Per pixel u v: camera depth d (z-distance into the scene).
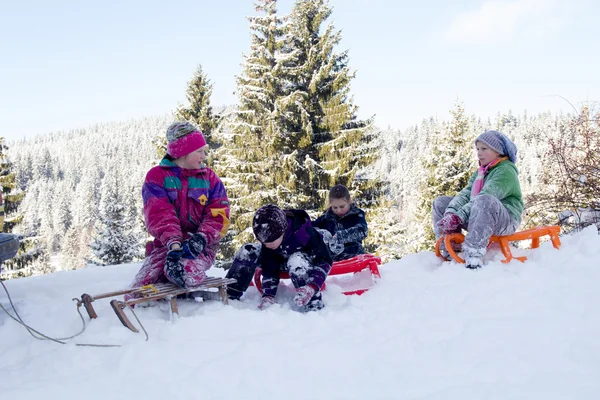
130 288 3.00
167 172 3.13
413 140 94.56
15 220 20.59
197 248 2.88
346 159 16.42
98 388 1.82
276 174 16.84
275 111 17.14
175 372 1.94
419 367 1.94
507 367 1.90
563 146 7.47
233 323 2.49
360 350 2.14
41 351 2.26
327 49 17.55
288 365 1.99
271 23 18.44
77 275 3.88
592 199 7.23
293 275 2.96
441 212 4.14
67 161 163.38
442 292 2.92
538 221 8.96
